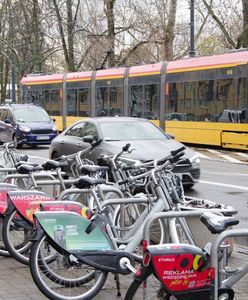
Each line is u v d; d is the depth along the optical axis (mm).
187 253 4742
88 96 33344
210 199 13430
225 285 4984
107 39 43844
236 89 23922
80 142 15195
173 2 40000
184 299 4750
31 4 49062
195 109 26094
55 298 5730
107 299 6066
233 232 4801
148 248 4746
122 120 15234
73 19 47938
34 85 38562
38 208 6645
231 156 23281
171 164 6445
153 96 28547
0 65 63469
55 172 8805
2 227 7066
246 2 31984
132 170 7445
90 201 6938
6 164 10750
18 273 7000
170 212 5730
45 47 55188
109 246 5715
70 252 5566
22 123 28078
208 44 49969
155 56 48875
